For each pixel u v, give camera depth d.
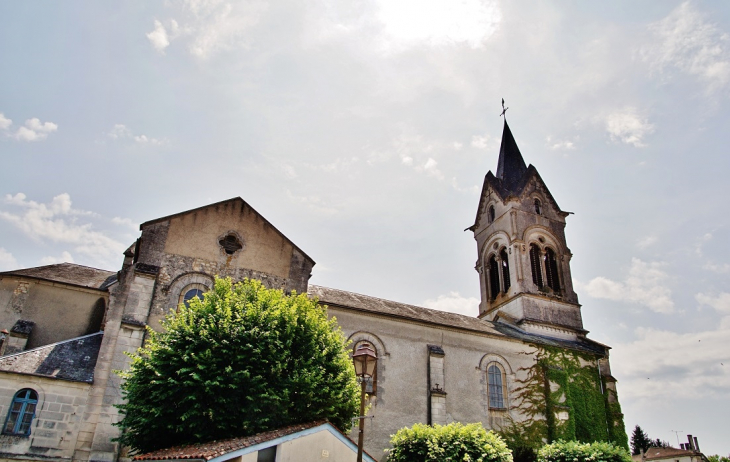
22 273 27.28
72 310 27.48
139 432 18.36
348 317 29.70
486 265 46.16
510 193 44.72
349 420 20.88
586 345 39.75
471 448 21.08
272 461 15.53
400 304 35.50
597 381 36.59
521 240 42.62
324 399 19.84
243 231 27.23
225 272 25.95
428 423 29.08
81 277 29.66
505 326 39.50
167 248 25.30
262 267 26.88
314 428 16.58
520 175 47.31
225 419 17.97
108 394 21.41
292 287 27.08
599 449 27.14
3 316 26.06
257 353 19.11
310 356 20.78
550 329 39.94
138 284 23.84
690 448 68.62
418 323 31.56
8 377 20.38
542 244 43.75
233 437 17.38
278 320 20.77
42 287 27.34
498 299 43.34
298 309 22.19
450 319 35.06
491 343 33.78
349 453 16.92
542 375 34.38
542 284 42.16
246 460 15.02
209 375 18.34
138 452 18.97
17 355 21.64
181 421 18.11
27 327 25.72
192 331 19.50
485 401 31.64
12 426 19.92
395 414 28.47
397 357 30.03
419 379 30.12
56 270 29.50
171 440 18.58
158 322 23.61
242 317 20.38
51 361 21.94
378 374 29.06
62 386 21.02
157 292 24.25
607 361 38.50
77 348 23.42
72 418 20.69
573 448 27.55
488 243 46.28
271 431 16.91
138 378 18.83
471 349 32.78
